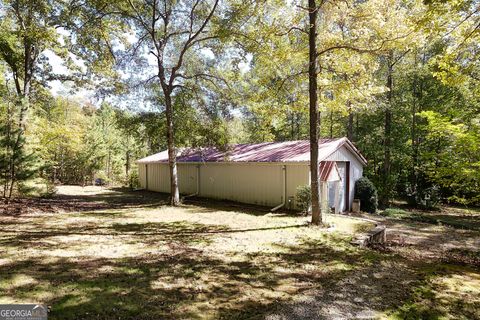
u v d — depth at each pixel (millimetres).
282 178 14281
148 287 5176
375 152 22672
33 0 14438
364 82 12062
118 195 20562
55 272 5727
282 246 8008
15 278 5363
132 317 4160
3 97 14031
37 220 11070
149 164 23969
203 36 16297
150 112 16500
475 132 10672
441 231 12445
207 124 15852
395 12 10016
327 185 13680
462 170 10711
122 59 16766
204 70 16672
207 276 5773
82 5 14773
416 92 21625
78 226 10148
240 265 6449
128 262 6461
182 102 16422
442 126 12336
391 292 5246
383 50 10070
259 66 13203
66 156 29547
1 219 10836
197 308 4480
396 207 19672
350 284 5547
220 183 17688
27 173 13625
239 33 12141
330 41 10961
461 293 5332
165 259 6734
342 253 7500
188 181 20078
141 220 11492
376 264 6770
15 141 13477
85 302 4555
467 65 7301
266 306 4598
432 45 17562
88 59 17172
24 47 18109
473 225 13609
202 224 10797
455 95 19469
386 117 21156
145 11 15703
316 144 10445
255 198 15562
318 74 11094
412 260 7488
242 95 15570
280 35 10836
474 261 8055
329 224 10312
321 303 4734
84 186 26797
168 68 16859
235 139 16375
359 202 15789
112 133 30422
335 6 10211
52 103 25594
